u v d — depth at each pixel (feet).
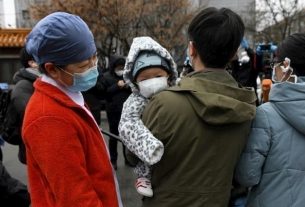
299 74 6.34
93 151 5.35
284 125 5.96
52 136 4.86
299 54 6.23
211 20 5.66
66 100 5.16
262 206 6.12
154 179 5.82
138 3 51.39
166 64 6.57
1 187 8.48
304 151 5.94
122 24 51.62
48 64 5.16
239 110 5.42
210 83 5.59
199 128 5.49
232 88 5.65
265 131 5.97
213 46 5.64
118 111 19.38
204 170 5.58
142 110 6.35
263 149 5.99
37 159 4.92
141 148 5.55
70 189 4.82
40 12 53.26
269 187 6.07
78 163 4.94
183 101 5.53
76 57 5.14
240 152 5.91
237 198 6.56
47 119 4.91
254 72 20.74
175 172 5.62
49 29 5.01
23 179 18.52
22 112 10.94
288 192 5.97
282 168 5.98
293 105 5.84
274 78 6.68
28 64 11.35
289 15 84.64
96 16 50.49
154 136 5.57
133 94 6.61
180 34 55.88
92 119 5.46
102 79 19.30
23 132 5.02
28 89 11.20
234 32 5.62
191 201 5.58
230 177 5.83
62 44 5.02
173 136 5.49
